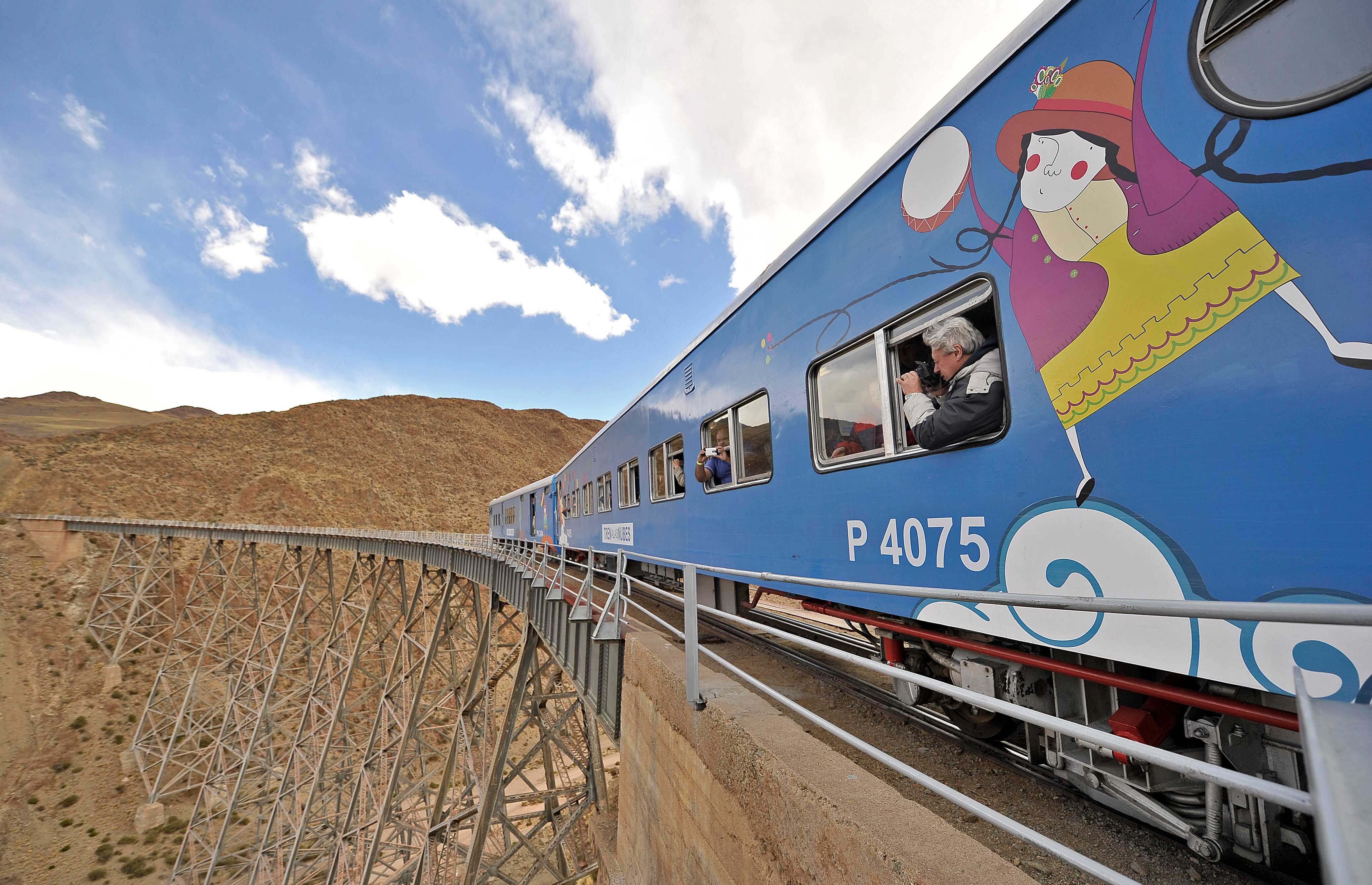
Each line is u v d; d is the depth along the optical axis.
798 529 4.59
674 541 7.50
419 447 97.88
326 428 89.31
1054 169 2.50
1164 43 2.11
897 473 3.50
